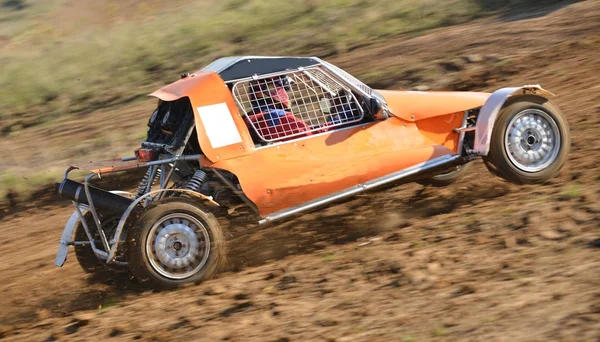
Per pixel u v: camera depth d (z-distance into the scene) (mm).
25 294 7516
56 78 22719
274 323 5312
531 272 5352
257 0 27250
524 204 6918
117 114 18266
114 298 6852
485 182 8289
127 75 22281
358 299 5504
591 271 5148
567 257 5488
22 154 15609
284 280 6254
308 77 7184
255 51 21859
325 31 22234
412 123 7438
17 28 31141
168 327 5625
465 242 6254
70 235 7570
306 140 7113
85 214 7648
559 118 7508
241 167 6871
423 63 16047
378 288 5652
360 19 22766
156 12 29875
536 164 7512
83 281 7625
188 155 6918
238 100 7008
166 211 6559
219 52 22609
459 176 8547
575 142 8992
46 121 19375
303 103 7184
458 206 7570
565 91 11836
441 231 6703
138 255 6512
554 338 4340
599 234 5805
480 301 5027
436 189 8461
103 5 32344
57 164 14094
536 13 18891
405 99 7535
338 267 6312
